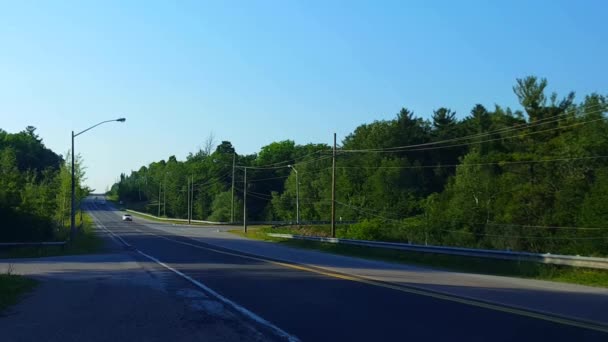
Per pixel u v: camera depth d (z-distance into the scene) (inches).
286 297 556.1
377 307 487.2
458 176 2504.9
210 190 5413.4
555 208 2001.7
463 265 959.6
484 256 948.0
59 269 908.6
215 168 5561.0
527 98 2452.0
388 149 3599.9
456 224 2421.3
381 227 2667.3
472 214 2361.0
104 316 456.4
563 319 424.8
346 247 1469.0
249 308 489.4
